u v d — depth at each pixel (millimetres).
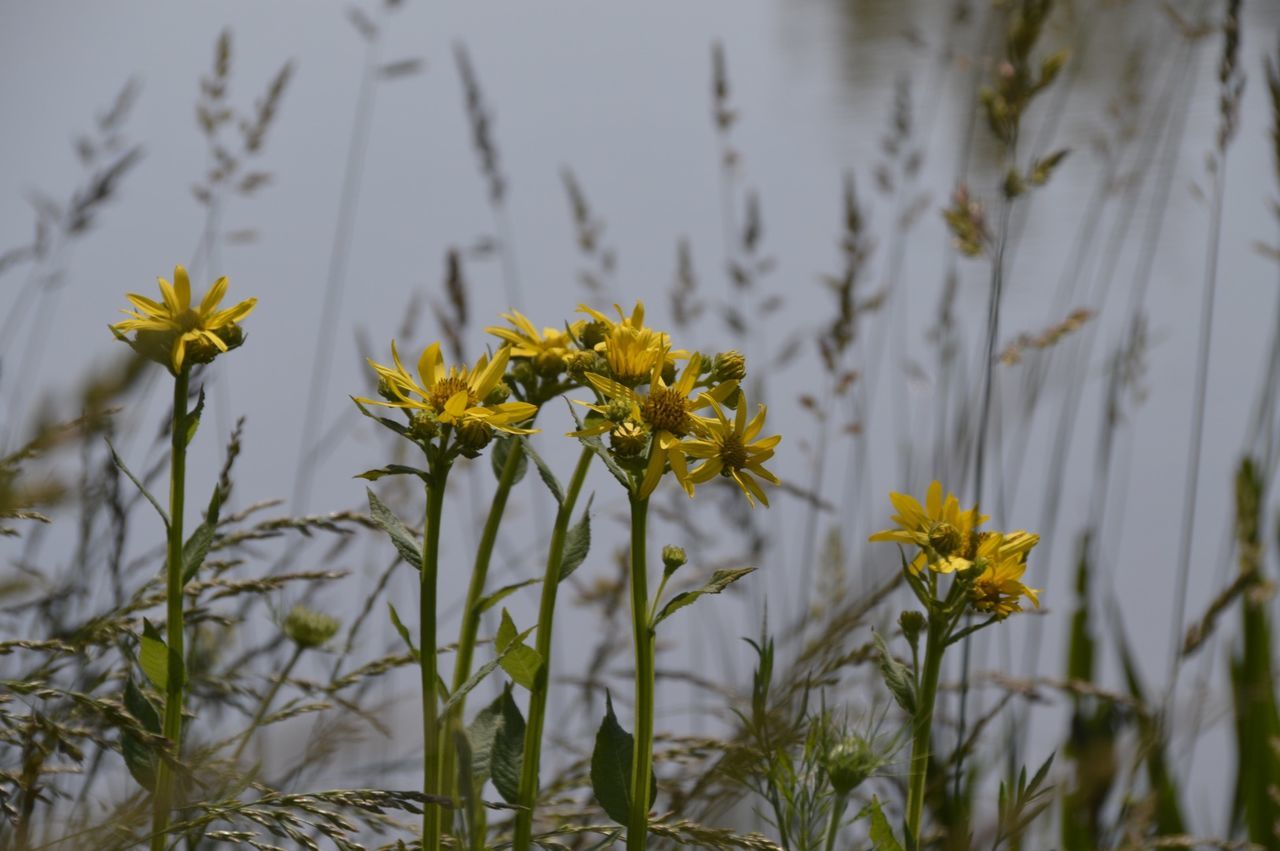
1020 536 3080
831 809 3121
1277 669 4035
